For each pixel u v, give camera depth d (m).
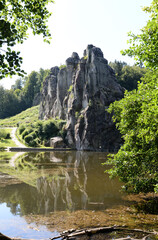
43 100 104.12
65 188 17.23
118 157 12.06
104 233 8.55
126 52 9.36
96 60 68.62
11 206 12.56
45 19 7.06
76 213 11.36
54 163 32.03
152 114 7.86
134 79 101.19
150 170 11.52
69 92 75.69
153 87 10.32
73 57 82.56
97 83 67.06
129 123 12.05
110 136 61.25
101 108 63.53
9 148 54.69
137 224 9.59
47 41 7.41
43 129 67.75
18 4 6.36
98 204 13.00
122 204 12.97
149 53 8.64
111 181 20.02
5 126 97.94
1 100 141.38
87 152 53.44
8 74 5.33
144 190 12.28
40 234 8.76
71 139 64.62
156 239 7.65
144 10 9.48
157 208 12.04
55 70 105.50
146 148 11.05
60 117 77.12
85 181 19.98
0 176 21.42
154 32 8.47
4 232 8.95
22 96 152.88
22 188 17.00
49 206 12.61
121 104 12.55
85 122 62.62
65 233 8.60
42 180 20.17
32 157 39.91
